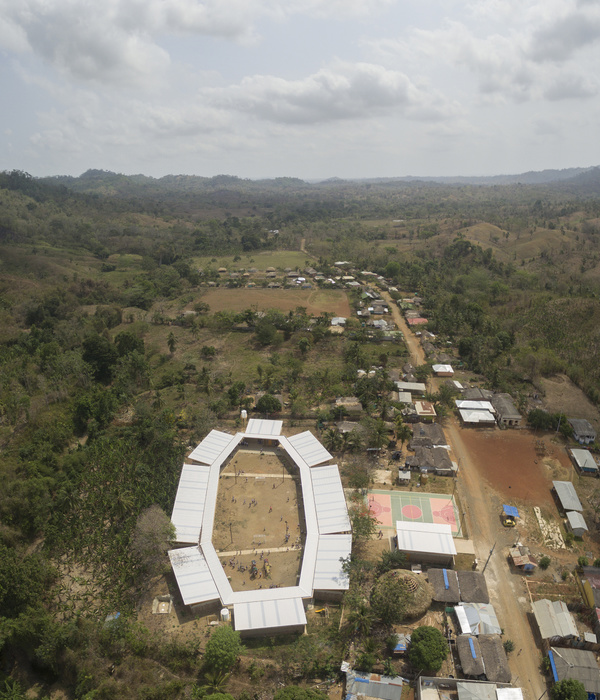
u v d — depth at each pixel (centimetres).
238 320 18438
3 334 16438
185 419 11625
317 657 6244
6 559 7012
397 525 8138
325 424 11512
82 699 5588
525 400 12169
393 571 7362
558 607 6800
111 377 14475
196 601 6788
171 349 16112
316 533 7988
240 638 6438
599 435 11188
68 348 16288
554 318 16950
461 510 8888
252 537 8288
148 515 7906
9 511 8175
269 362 15200
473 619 6619
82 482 9331
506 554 7988
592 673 5962
